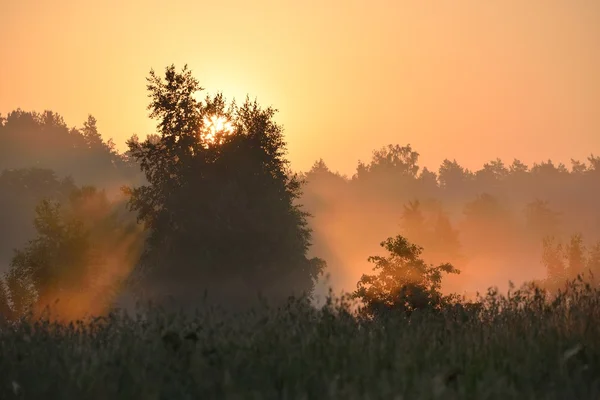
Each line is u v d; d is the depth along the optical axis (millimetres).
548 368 14273
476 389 12227
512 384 12438
